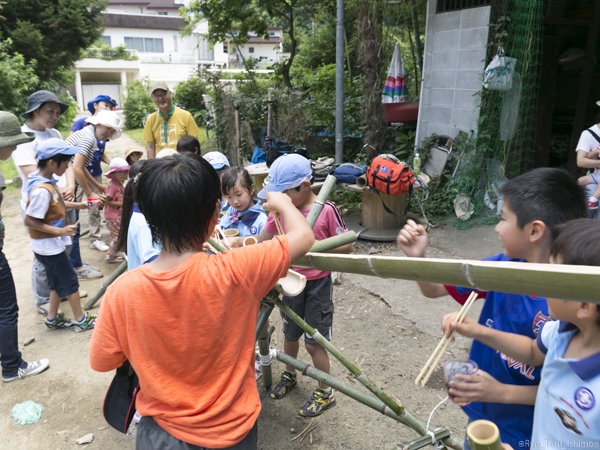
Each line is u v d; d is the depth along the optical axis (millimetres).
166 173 1320
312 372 2393
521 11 5617
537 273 927
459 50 6148
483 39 5820
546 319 1396
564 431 1158
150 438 1410
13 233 6512
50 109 4152
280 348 3619
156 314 1326
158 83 5008
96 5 20531
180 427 1375
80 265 4930
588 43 6148
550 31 6426
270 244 1423
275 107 8609
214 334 1349
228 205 3299
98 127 4891
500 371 1529
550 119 6484
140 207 1360
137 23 37469
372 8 6793
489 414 1555
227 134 9125
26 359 3562
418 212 6023
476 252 5000
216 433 1368
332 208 2553
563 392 1148
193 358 1358
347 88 8641
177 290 1313
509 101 5762
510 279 980
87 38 20562
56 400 3125
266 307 2277
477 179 5980
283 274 1431
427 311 3928
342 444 2635
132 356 1375
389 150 7254
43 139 4195
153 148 5367
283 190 2426
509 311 1489
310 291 2660
